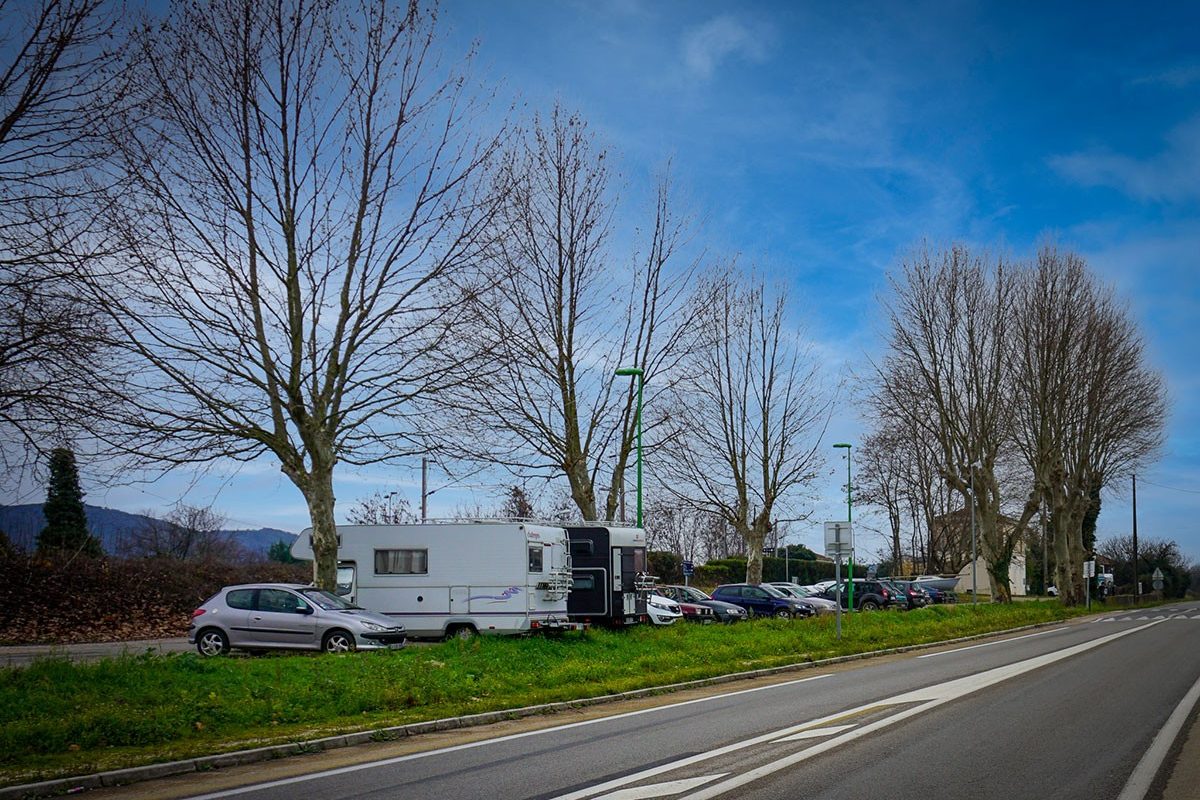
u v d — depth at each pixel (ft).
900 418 176.35
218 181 68.39
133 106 43.37
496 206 75.10
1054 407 173.47
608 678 61.98
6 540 106.11
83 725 36.99
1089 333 169.48
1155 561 331.98
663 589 129.70
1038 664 71.82
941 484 228.63
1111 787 28.86
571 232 102.22
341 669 53.36
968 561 247.09
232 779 31.55
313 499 71.61
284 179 71.15
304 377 70.69
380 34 71.00
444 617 81.82
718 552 267.39
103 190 44.06
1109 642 97.14
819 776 29.94
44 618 102.22
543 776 30.71
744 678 69.67
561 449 102.47
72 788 30.19
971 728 40.11
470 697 51.47
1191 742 36.88
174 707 41.50
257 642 68.23
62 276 42.09
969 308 164.66
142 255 60.29
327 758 35.70
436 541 82.69
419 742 39.50
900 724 41.29
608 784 29.01
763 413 150.30
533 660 64.08
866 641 97.25
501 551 81.76
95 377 44.14
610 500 105.91
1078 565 195.52
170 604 117.80
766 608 134.72
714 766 31.81
